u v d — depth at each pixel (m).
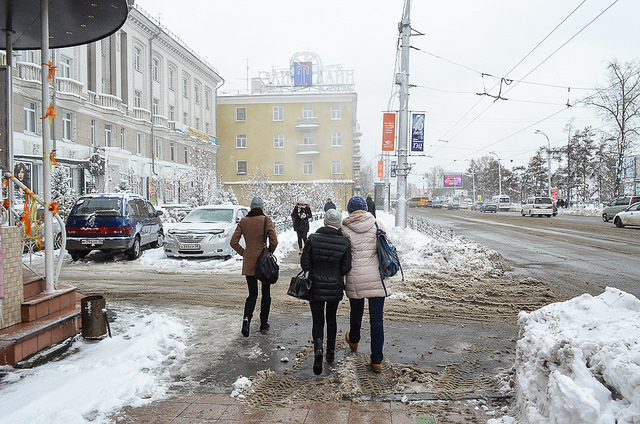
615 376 2.57
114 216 11.70
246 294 8.04
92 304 5.08
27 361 4.35
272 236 5.62
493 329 5.91
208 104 49.19
